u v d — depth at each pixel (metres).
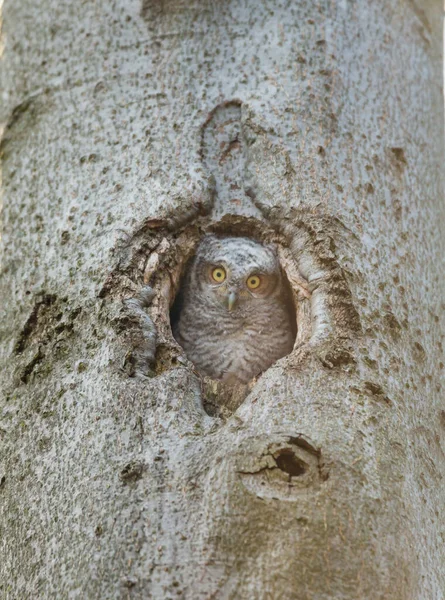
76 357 3.08
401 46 3.91
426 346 3.30
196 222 3.38
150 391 2.95
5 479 3.00
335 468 2.75
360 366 3.07
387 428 2.96
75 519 2.75
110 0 3.75
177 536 2.64
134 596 2.56
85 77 3.62
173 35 3.62
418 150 3.72
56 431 2.97
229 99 3.50
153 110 3.48
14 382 3.18
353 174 3.43
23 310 3.28
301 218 3.33
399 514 2.78
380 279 3.28
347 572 2.61
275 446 2.75
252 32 3.64
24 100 3.70
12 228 3.45
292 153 3.40
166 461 2.78
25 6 3.94
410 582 2.71
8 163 3.62
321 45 3.63
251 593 2.55
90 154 3.45
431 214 3.64
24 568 2.78
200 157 3.42
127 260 3.22
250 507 2.65
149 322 3.12
